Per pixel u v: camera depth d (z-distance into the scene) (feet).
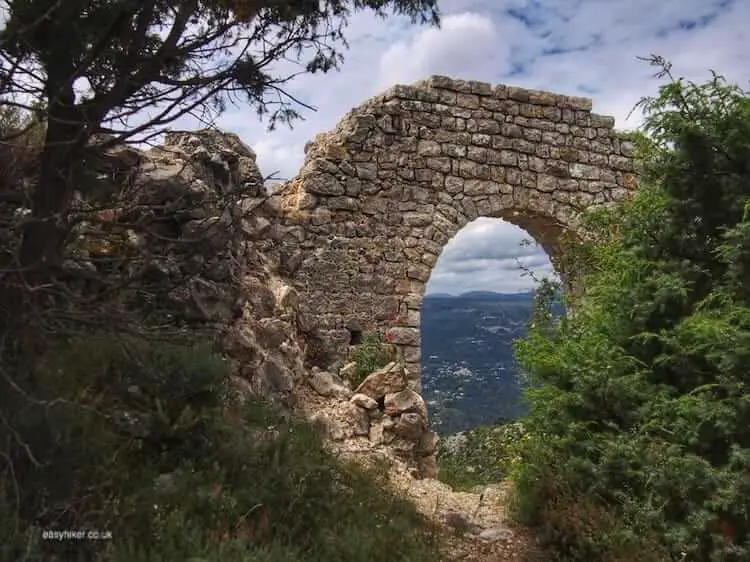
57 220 12.98
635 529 19.07
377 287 41.22
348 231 41.16
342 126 43.96
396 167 42.65
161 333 18.01
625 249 26.61
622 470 20.43
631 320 24.00
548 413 23.07
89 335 16.90
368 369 36.76
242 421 20.07
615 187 47.21
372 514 19.25
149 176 21.84
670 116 24.77
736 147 24.06
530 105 46.14
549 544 19.79
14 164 14.10
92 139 17.26
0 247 13.34
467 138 44.32
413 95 43.47
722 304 22.07
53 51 13.43
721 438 19.88
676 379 22.47
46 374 14.90
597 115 47.75
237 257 27.58
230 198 18.44
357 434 27.61
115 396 17.01
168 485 15.24
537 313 31.91
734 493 18.02
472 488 31.27
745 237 21.20
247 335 25.49
